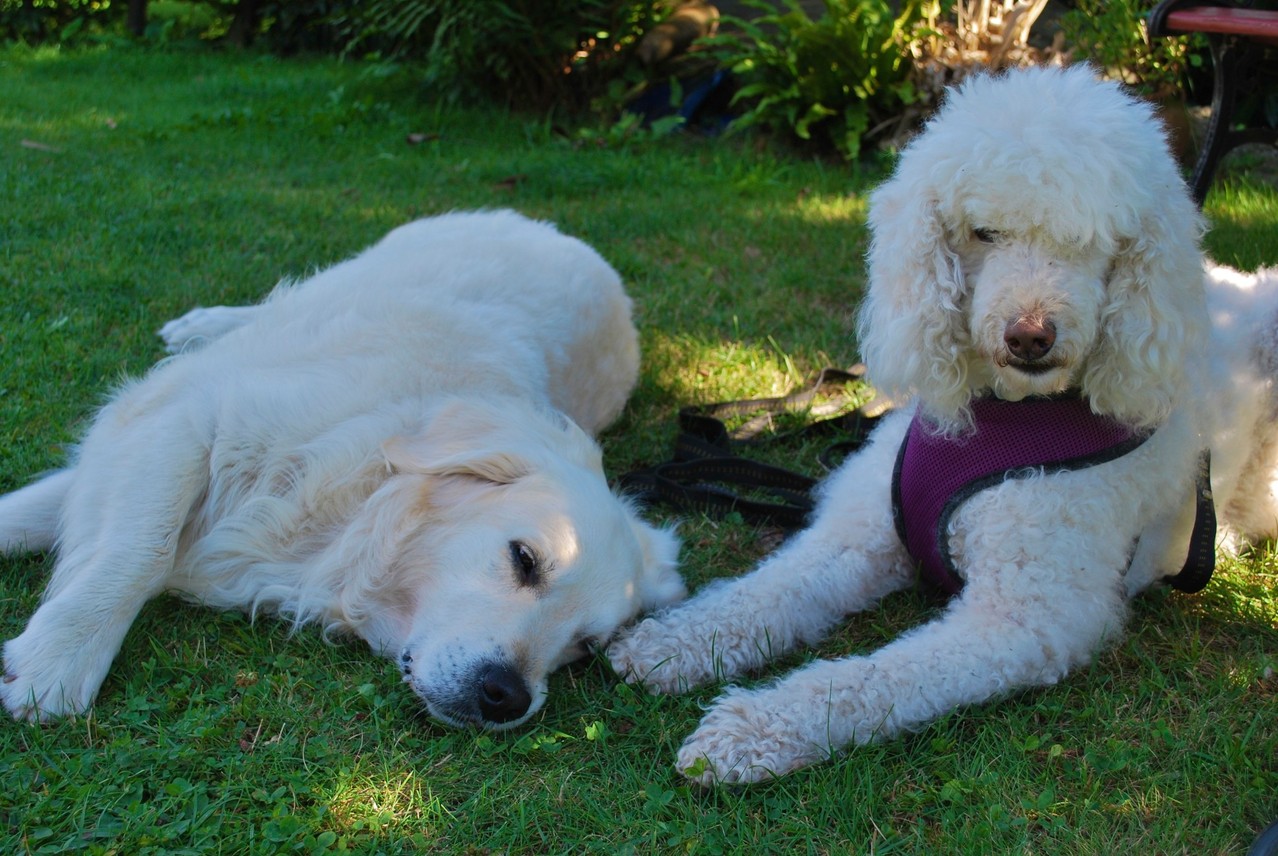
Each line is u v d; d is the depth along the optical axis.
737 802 1.45
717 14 4.37
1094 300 1.50
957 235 1.54
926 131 1.59
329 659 1.59
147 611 1.62
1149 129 1.52
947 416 1.59
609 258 2.72
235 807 1.41
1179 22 2.35
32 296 2.21
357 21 4.89
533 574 1.57
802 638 1.68
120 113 4.19
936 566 1.67
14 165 3.14
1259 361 1.80
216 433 1.65
